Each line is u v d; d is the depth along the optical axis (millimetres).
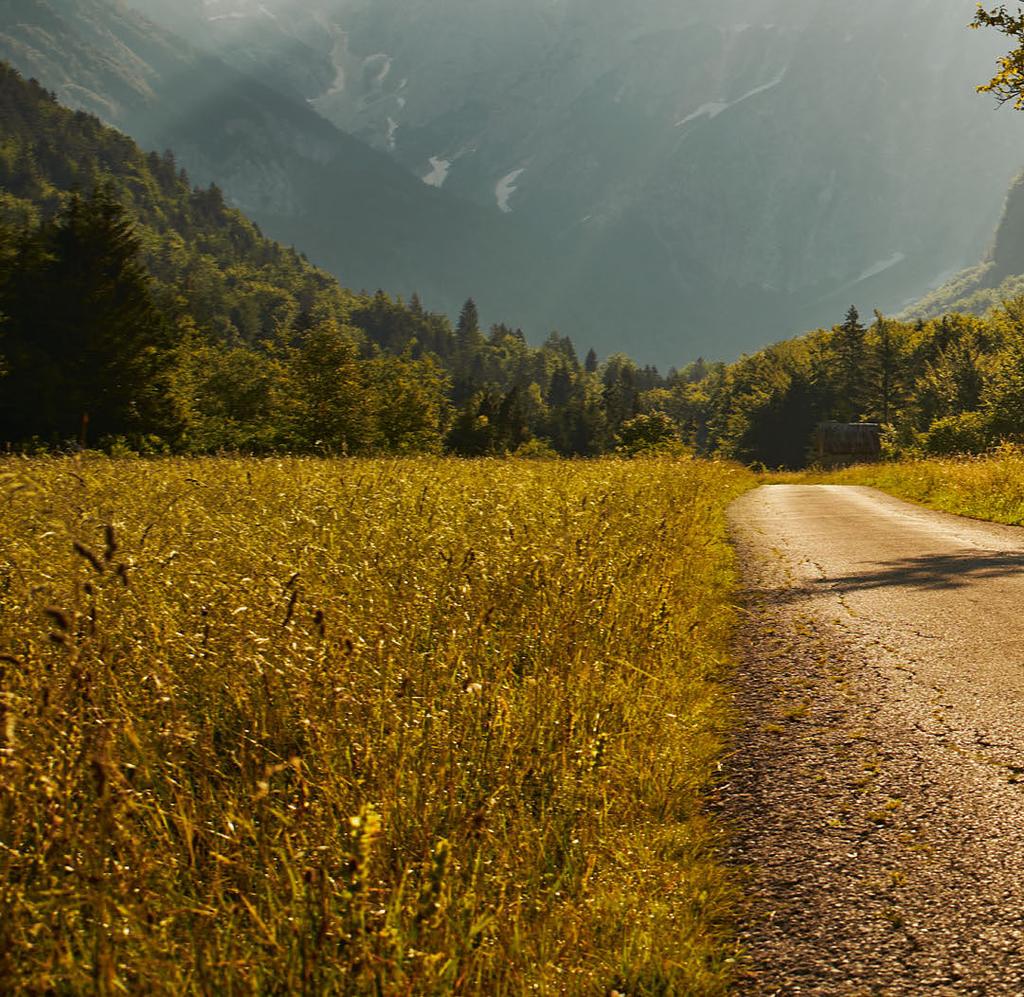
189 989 2139
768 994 2455
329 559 5094
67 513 5262
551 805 3393
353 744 3244
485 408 110625
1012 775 3861
